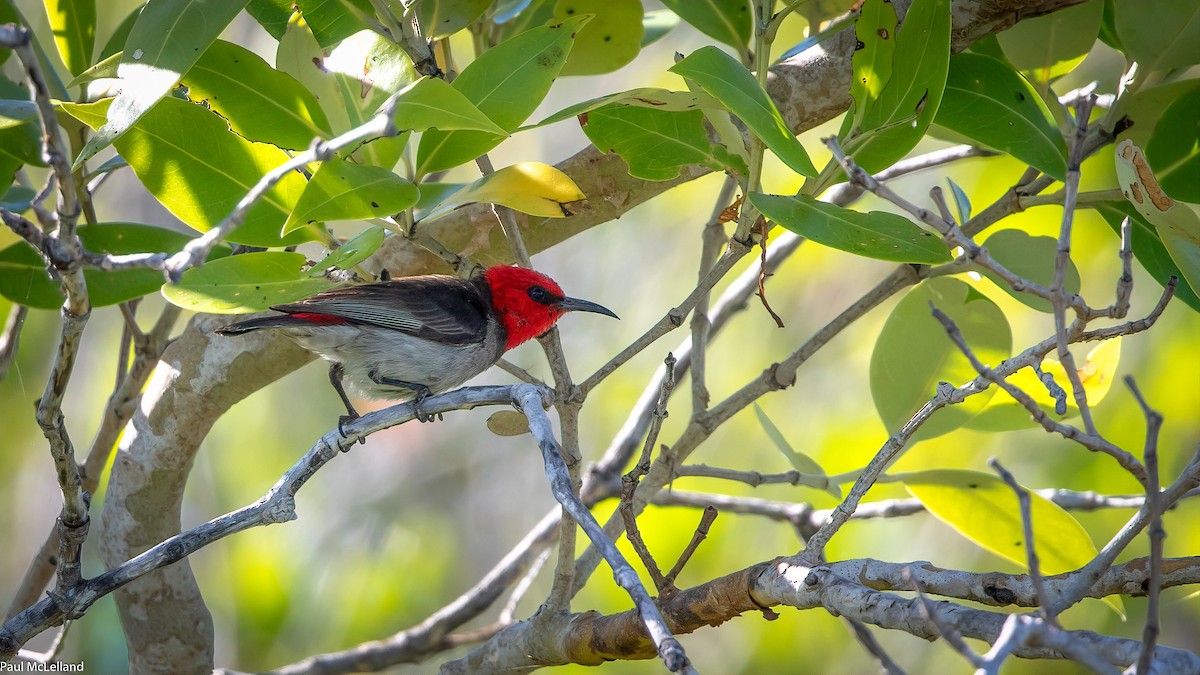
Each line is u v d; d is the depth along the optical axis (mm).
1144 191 7516
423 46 7820
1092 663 4430
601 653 7949
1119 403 14398
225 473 17422
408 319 9945
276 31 8492
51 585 13703
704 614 7199
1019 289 5953
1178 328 14438
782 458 15852
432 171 7984
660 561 14570
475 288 10930
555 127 18656
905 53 7609
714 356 17062
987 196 14883
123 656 15305
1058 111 9312
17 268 9695
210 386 9391
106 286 9242
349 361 9977
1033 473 14375
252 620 15859
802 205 7266
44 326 16859
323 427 17859
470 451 18625
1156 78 9133
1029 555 4988
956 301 9594
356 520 17688
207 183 8031
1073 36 9102
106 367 17438
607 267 18297
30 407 16703
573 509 5961
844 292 16969
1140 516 5613
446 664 9281
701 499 11500
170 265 5508
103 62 7484
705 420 9258
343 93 7727
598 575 14555
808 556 6762
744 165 8055
